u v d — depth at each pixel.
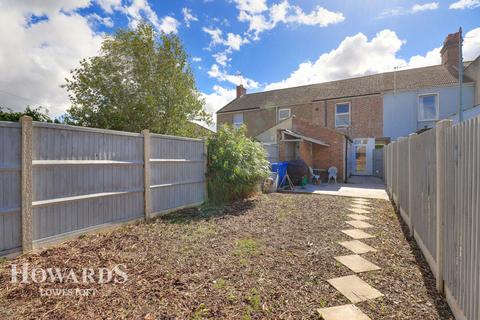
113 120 8.02
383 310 2.24
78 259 3.24
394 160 7.15
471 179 1.90
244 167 7.13
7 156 3.18
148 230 4.56
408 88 14.44
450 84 13.44
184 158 6.36
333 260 3.30
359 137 15.91
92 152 4.23
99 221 4.35
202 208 6.40
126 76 8.36
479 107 10.45
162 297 2.40
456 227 2.18
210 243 3.91
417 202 3.93
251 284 2.66
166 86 8.38
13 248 3.21
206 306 2.27
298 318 2.12
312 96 18.31
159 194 5.61
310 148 13.73
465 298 1.97
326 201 7.46
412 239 4.18
